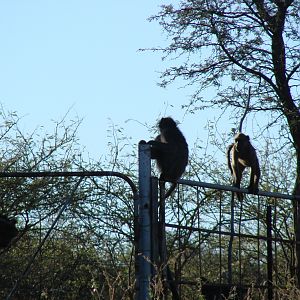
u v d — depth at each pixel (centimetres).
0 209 1783
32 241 1780
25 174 1323
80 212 1788
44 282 1733
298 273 1653
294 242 1488
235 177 1634
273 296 1354
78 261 1747
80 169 1844
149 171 1330
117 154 1894
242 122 1827
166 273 1299
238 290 1364
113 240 1783
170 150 1681
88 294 1716
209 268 1814
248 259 1780
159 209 1338
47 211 1783
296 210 1591
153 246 1305
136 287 1288
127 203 1803
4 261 1741
